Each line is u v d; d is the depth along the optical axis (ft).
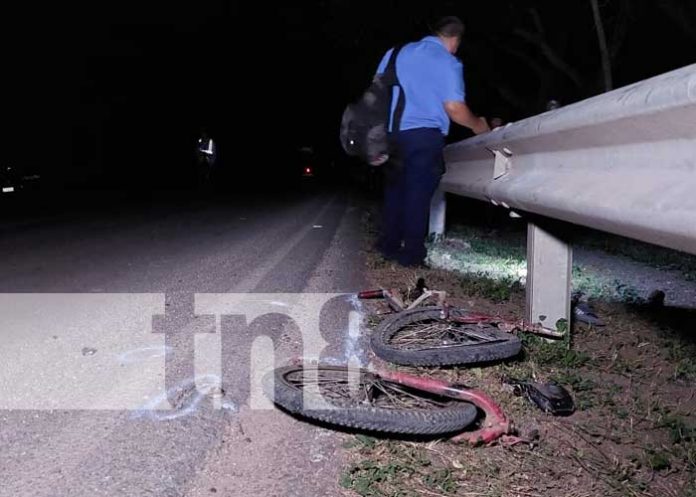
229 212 52.75
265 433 11.82
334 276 24.23
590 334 18.48
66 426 11.86
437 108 20.97
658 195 9.77
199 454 11.02
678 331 19.08
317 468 10.76
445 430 11.38
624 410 13.70
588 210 11.71
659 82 9.61
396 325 16.24
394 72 20.97
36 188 82.23
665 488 11.07
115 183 99.50
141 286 22.53
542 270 16.85
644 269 29.37
